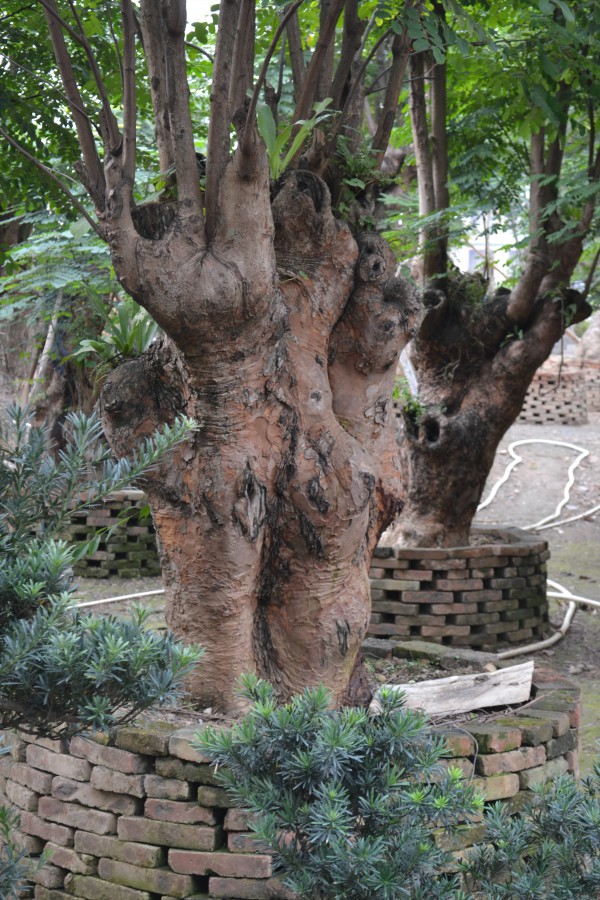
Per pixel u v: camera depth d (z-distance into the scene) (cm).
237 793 228
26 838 315
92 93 489
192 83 776
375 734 225
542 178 656
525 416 1473
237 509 316
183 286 278
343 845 209
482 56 536
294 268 330
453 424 682
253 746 221
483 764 308
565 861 240
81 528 834
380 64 746
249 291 285
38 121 490
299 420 325
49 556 189
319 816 203
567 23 452
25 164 506
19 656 171
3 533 199
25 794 317
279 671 341
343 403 349
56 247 717
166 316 282
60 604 179
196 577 324
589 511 1099
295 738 217
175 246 279
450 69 679
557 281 692
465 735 311
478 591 649
